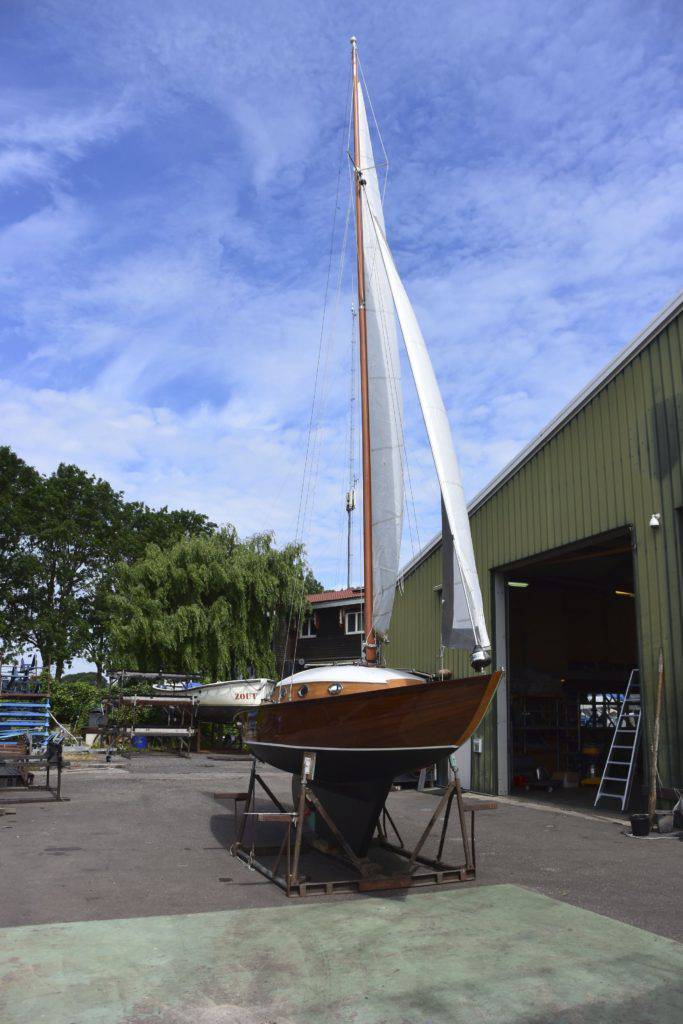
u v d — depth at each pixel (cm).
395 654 1864
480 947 487
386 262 870
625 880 695
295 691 830
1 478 3975
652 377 1110
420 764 708
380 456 977
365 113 1137
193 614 2464
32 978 421
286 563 2697
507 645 1473
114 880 666
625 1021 372
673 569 1042
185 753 2158
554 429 1309
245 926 529
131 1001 391
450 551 727
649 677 1066
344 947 485
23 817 1002
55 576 4059
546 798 1384
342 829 769
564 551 1288
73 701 2469
